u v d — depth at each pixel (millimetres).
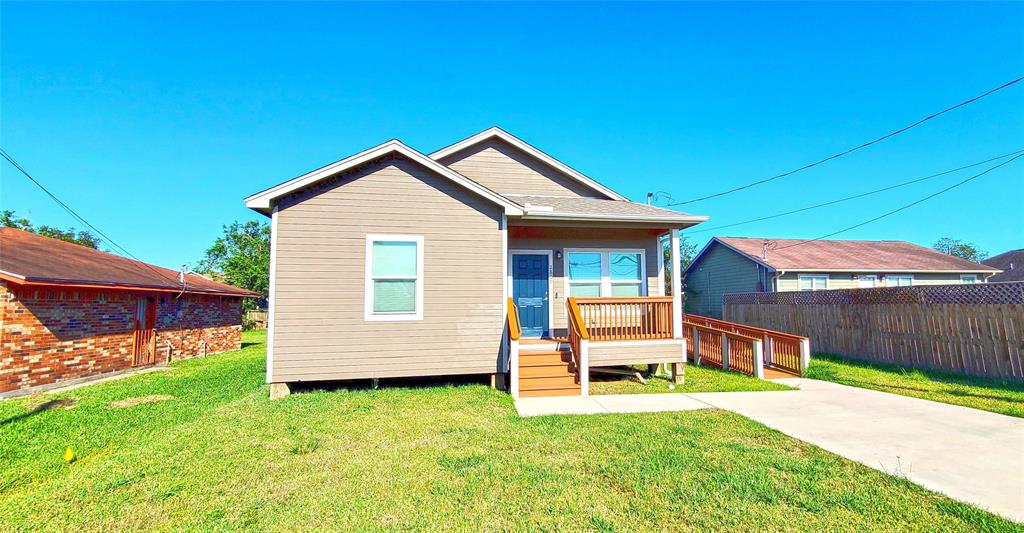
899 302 10086
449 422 5758
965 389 7641
